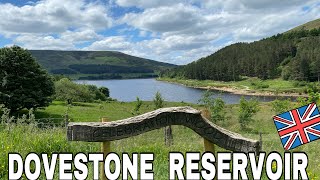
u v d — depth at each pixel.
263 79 173.62
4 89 43.44
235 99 105.31
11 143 9.66
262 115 44.12
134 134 6.06
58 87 73.75
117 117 50.62
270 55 190.12
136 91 154.50
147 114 6.07
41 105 45.47
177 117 6.04
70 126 6.11
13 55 43.81
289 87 138.38
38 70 45.38
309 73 145.88
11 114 43.53
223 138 6.08
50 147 10.35
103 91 103.38
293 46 194.88
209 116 6.41
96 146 11.23
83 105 66.56
